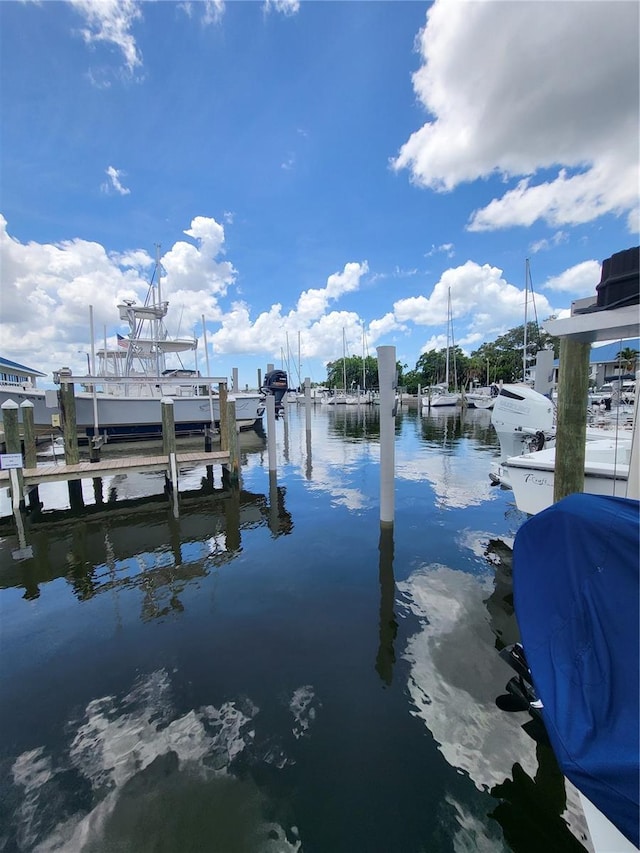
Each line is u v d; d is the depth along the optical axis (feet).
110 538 18.62
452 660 9.52
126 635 10.98
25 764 7.16
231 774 6.84
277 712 8.13
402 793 6.44
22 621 11.84
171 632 11.05
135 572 14.99
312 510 21.35
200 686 8.95
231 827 6.04
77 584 14.16
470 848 5.68
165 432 22.88
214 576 14.32
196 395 55.93
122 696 8.73
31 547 17.71
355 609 11.83
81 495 25.55
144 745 7.47
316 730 7.66
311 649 10.07
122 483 29.43
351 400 144.25
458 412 102.47
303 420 83.92
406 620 11.21
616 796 4.00
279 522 19.67
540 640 5.50
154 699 8.61
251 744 7.40
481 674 9.05
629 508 5.29
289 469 32.63
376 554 15.56
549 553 5.75
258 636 10.69
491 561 14.79
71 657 10.11
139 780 6.79
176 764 7.06
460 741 7.34
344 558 15.29
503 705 7.55
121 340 51.37
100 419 48.39
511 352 161.79
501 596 12.39
